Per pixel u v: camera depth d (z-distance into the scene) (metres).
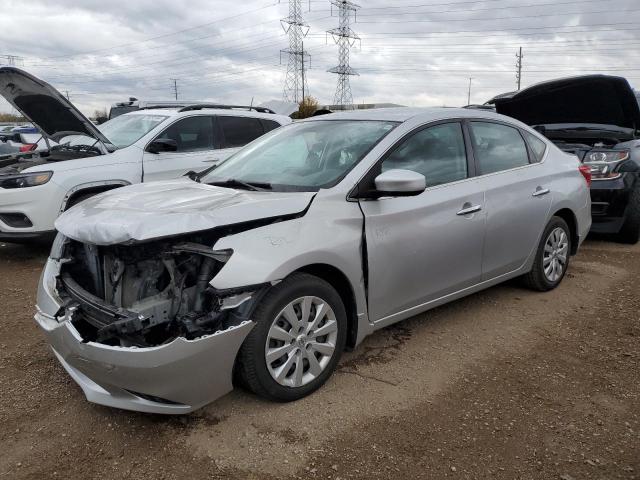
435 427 2.96
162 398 2.75
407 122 3.88
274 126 8.52
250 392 3.26
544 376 3.52
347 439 2.85
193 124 7.61
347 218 3.30
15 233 6.19
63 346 2.88
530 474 2.60
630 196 6.77
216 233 2.97
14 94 6.07
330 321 3.24
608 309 4.69
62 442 2.86
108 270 3.05
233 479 2.57
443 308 4.69
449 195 3.88
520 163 4.65
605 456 2.72
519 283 5.17
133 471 2.63
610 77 6.48
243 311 2.84
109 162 6.70
